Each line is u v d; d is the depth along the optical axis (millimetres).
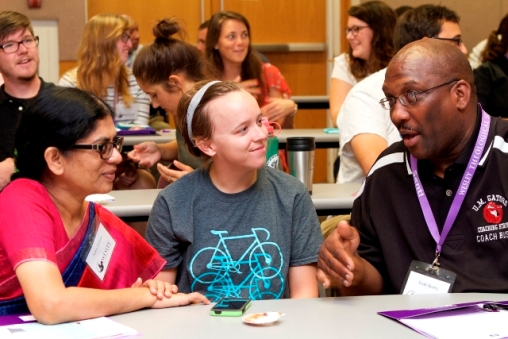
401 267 1655
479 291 1523
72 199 1512
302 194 1767
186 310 1368
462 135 1586
